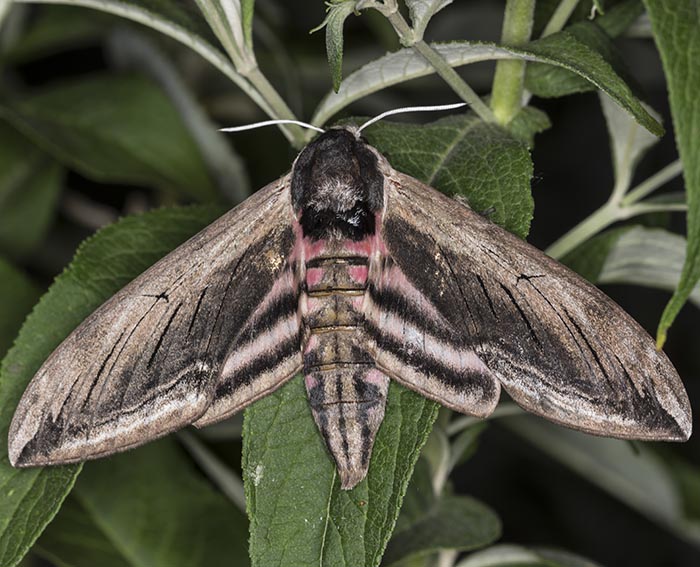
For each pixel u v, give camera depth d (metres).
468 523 0.48
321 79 0.59
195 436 0.51
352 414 0.44
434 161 0.46
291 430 0.45
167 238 0.47
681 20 0.42
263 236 0.46
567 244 0.49
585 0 0.48
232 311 0.45
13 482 0.45
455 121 0.46
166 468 0.52
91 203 0.62
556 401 0.44
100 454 0.44
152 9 0.47
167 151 0.54
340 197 0.45
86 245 0.47
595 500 0.72
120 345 0.45
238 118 0.59
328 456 0.44
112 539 0.51
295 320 0.45
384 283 0.45
